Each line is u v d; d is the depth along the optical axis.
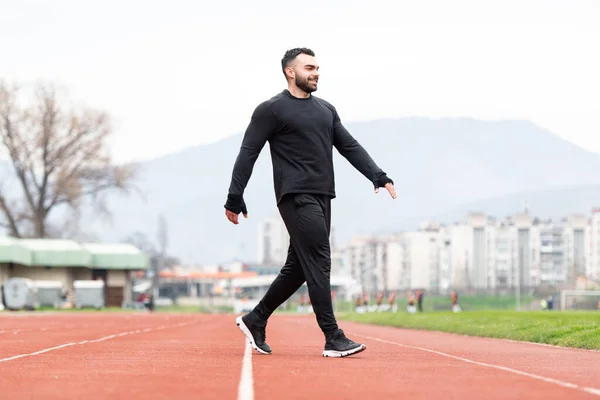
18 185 124.81
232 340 21.70
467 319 40.44
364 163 14.30
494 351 17.67
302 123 13.94
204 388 9.34
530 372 11.51
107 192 129.62
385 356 14.66
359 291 147.38
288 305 174.88
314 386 9.57
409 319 47.28
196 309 179.25
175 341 20.91
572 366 12.71
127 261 117.69
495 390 9.31
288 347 18.25
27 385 9.59
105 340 21.19
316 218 13.83
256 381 10.03
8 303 83.06
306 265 13.95
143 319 54.94
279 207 14.06
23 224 130.12
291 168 13.93
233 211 14.11
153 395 8.74
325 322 14.03
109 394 8.81
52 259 108.00
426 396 8.80
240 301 151.62
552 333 23.66
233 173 14.05
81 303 99.56
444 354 15.81
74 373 10.99
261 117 14.00
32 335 24.36
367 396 8.78
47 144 123.00
